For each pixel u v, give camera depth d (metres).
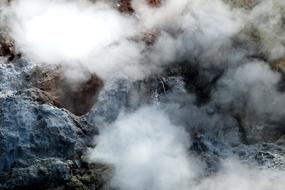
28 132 4.45
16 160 4.31
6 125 4.46
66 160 4.41
